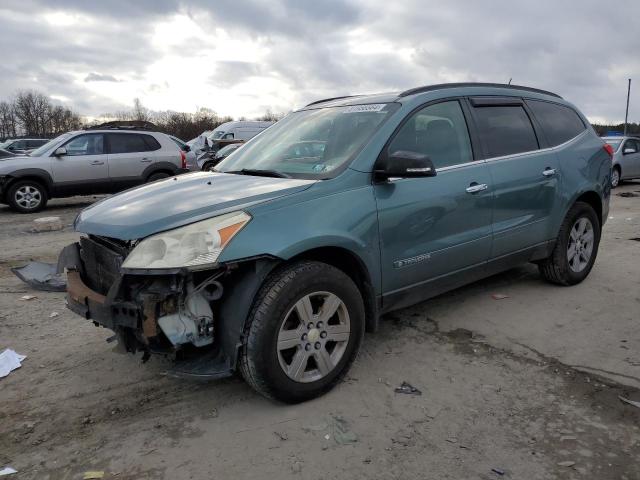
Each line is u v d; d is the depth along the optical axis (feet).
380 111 12.44
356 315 10.80
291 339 9.91
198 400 10.65
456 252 12.96
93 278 11.08
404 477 8.30
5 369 12.06
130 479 8.37
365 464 8.61
